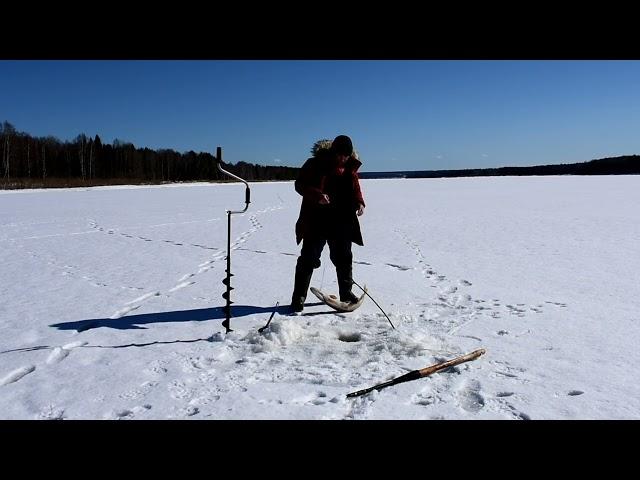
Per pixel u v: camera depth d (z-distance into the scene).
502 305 5.10
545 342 3.95
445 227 12.55
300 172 4.75
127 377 3.28
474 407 2.87
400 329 4.25
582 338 4.04
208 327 4.37
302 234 4.78
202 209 19.47
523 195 26.61
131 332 4.26
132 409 2.84
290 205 21.88
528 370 3.37
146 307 5.11
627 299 5.31
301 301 4.80
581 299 5.33
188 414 2.78
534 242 9.73
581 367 3.42
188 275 6.81
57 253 8.81
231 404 2.88
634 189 30.53
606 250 8.66
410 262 7.72
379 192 33.22
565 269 7.03
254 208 20.08
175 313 4.87
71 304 5.25
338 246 4.82
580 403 2.89
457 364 3.44
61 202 24.48
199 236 11.23
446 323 4.46
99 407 2.87
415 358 3.58
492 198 24.64
